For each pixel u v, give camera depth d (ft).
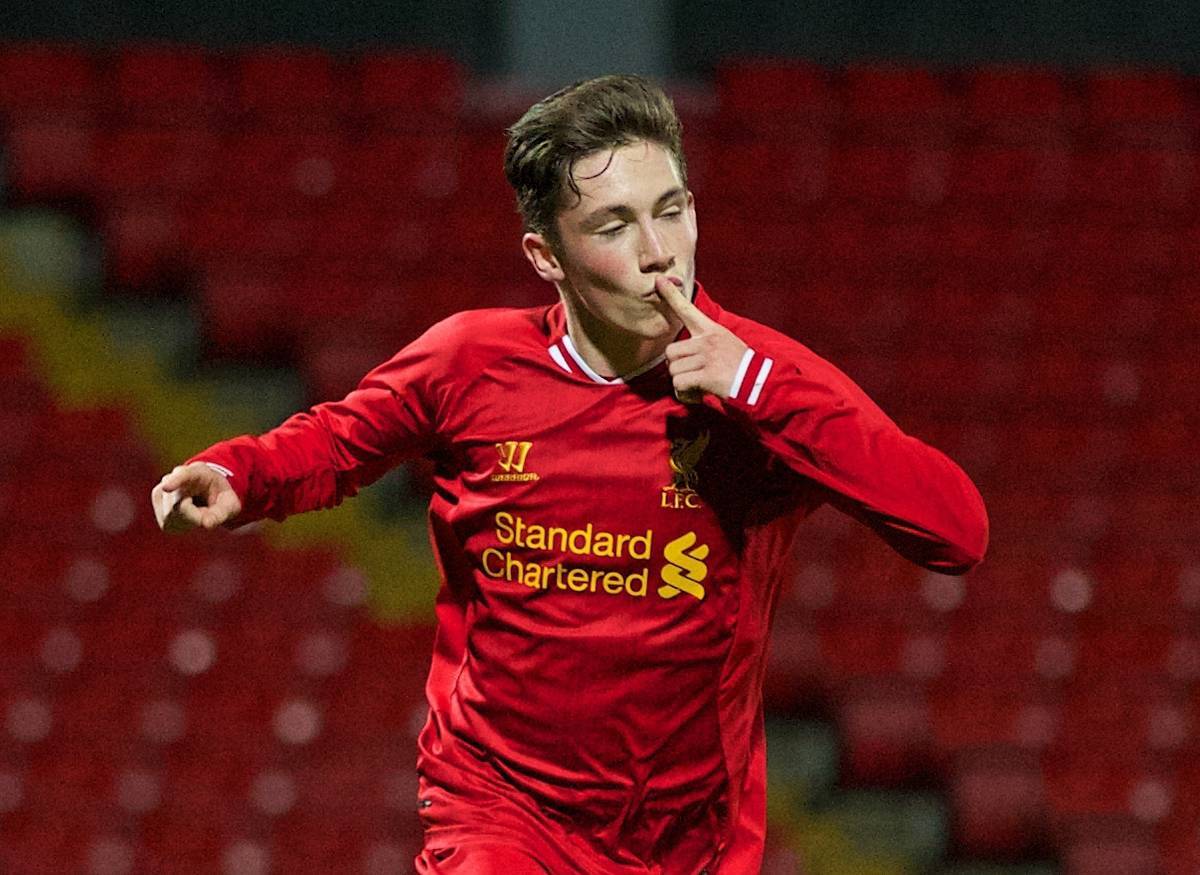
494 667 31.35
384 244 132.26
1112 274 135.03
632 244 29.04
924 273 133.80
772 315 129.39
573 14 152.87
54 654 105.40
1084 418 124.06
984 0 155.63
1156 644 110.01
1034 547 114.21
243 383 126.00
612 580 30.32
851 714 102.17
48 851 95.81
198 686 104.22
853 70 149.69
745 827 32.09
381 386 31.86
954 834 99.60
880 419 29.27
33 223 134.21
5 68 143.02
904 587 111.14
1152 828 100.53
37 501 114.01
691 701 30.81
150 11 151.02
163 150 137.39
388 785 99.30
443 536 32.12
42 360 125.49
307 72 145.07
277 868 95.30
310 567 111.45
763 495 30.37
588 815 31.30
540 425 30.63
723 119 144.87
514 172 30.07
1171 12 154.51
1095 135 147.54
